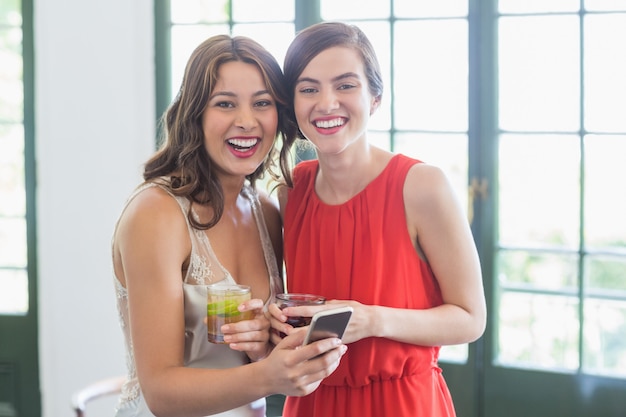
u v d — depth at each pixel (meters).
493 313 3.44
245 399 1.73
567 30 3.30
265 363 1.70
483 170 3.41
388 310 1.88
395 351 1.94
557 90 3.34
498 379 3.44
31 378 3.92
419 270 2.00
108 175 3.78
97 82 3.75
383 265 1.96
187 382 1.77
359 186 2.01
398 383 1.97
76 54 3.75
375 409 1.98
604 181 3.31
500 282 3.48
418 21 3.47
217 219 1.94
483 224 3.43
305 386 1.70
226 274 1.95
